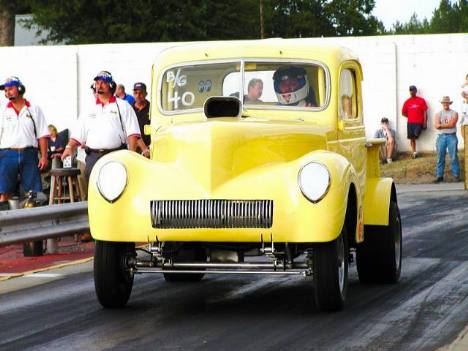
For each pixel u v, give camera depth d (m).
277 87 17.33
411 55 53.25
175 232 14.98
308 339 13.56
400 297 16.97
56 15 79.69
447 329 14.17
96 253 15.72
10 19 84.94
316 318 15.10
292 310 15.84
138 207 15.06
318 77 17.27
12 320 15.27
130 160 15.46
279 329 14.30
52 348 13.25
